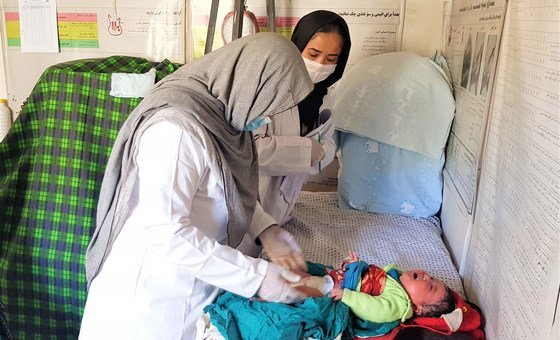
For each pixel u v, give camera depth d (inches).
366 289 50.1
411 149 74.7
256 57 42.6
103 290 46.3
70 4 89.7
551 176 35.5
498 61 52.7
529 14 42.8
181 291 45.9
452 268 63.1
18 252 69.4
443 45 81.7
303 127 69.6
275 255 52.4
